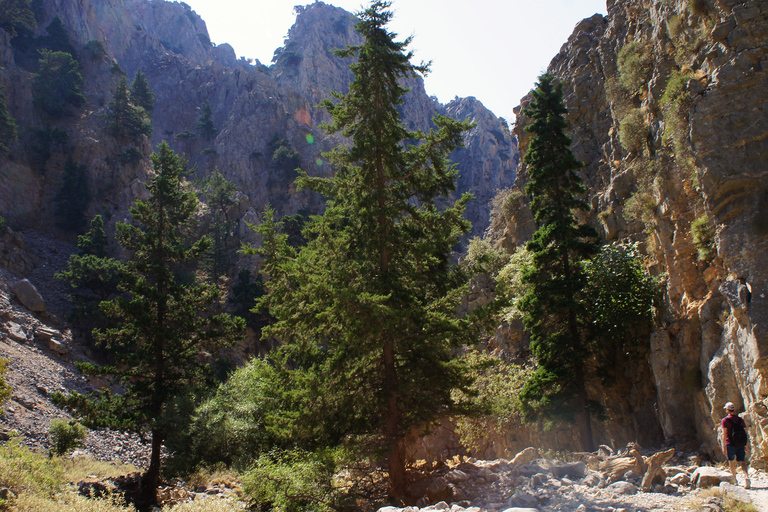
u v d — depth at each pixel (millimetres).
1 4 104750
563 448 21359
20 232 74188
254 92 128000
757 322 12742
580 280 19109
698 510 8844
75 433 28219
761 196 13836
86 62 114188
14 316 50094
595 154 30344
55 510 12000
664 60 20203
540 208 20938
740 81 14914
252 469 14539
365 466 15805
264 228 23953
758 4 15328
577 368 18938
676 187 17703
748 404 12984
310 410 14922
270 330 19453
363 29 17047
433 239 16766
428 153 16734
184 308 24391
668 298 18125
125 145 94000
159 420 21703
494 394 21734
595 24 35531
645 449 17312
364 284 15367
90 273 58875
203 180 99562
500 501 11211
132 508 14625
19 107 92250
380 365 15633
